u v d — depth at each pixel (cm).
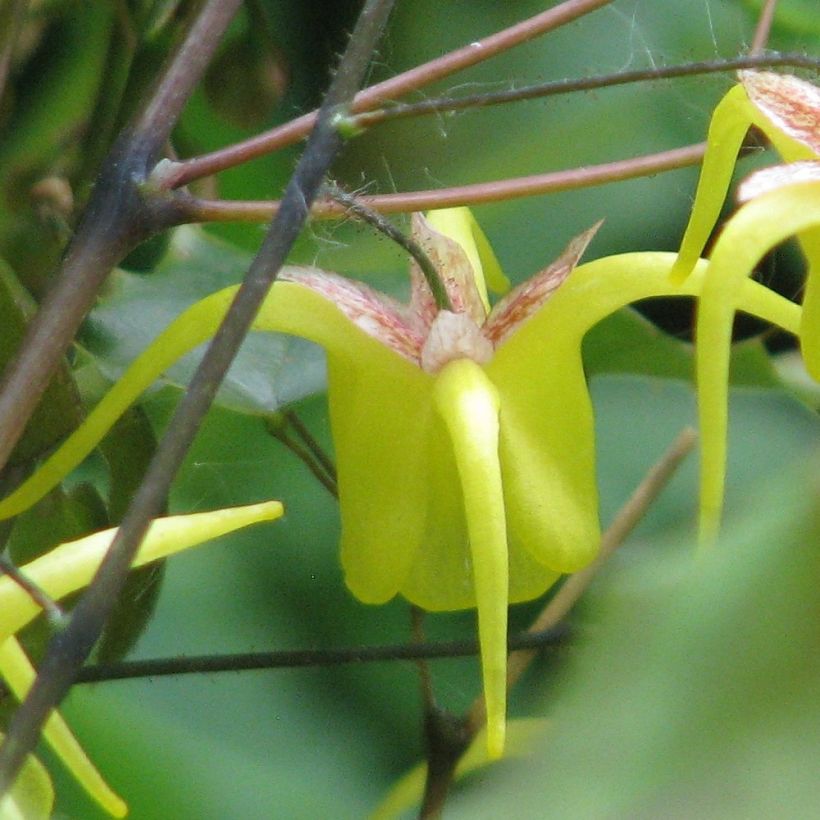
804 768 7
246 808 19
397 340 16
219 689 19
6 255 18
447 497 16
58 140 18
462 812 9
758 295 16
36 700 15
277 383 18
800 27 19
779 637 8
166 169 16
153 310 18
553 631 16
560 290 16
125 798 18
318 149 15
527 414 16
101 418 16
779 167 15
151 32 18
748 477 19
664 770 8
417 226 17
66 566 15
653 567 10
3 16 17
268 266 15
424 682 17
